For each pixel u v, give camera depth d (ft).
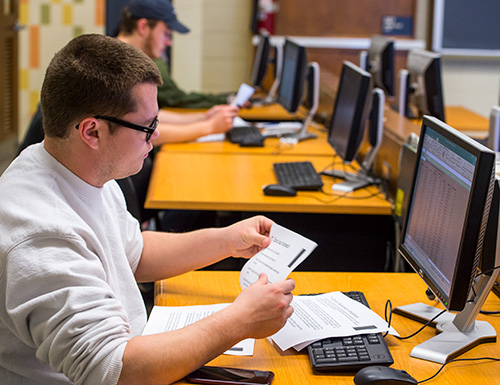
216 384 4.17
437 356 4.47
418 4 19.44
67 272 3.90
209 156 10.19
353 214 8.70
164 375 3.95
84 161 4.32
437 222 4.68
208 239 5.48
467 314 4.75
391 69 13.24
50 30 19.35
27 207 4.09
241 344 4.68
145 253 5.57
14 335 4.19
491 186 4.04
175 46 19.33
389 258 8.67
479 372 4.34
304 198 8.21
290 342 4.59
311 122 13.17
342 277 5.91
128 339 4.01
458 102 20.27
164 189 8.45
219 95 14.32
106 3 16.90
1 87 16.89
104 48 4.15
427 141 5.05
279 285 4.43
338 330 4.66
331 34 19.53
